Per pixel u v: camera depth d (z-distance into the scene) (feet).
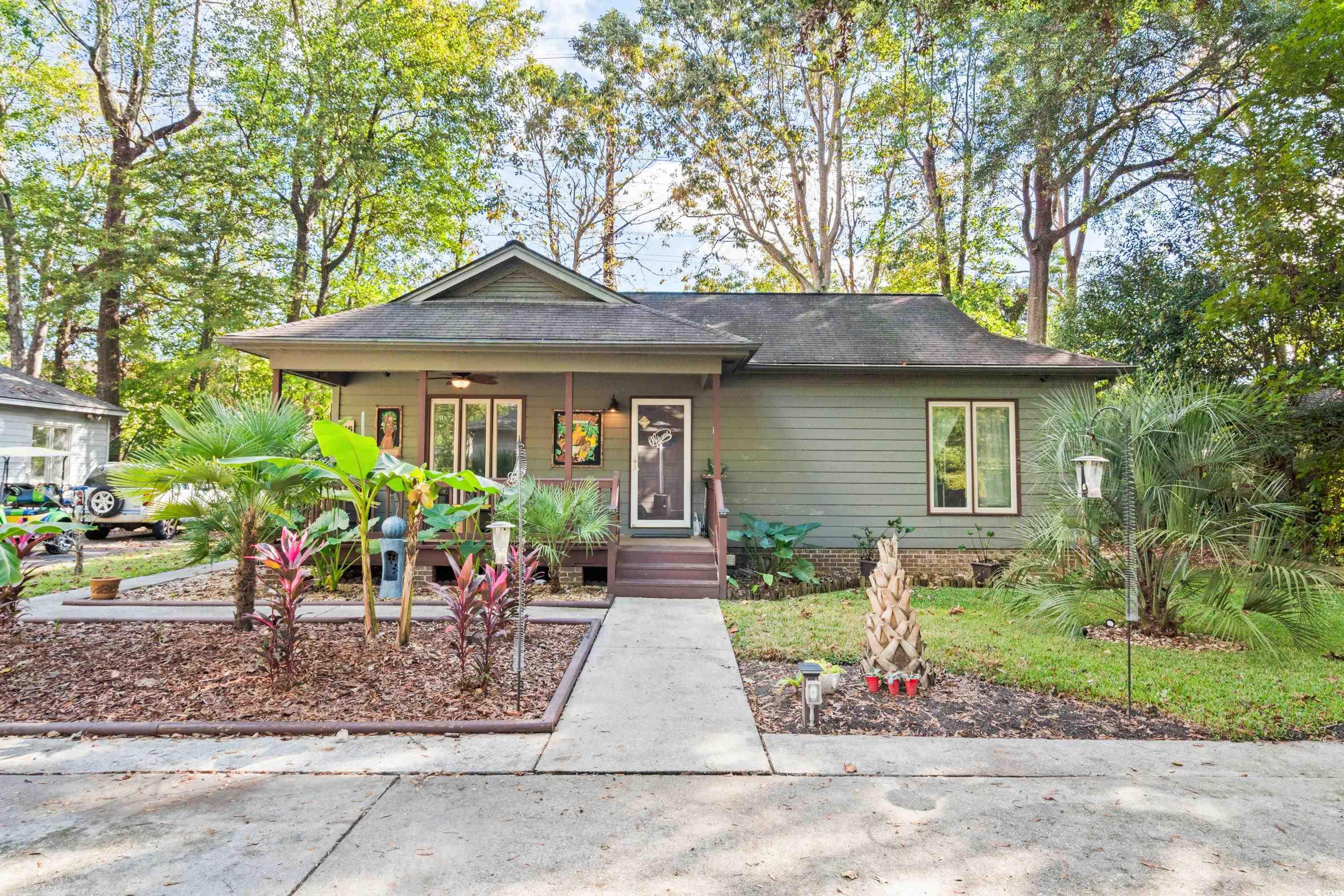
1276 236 33.86
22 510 42.14
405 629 18.60
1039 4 47.91
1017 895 8.32
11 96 66.18
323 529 25.75
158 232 58.85
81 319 70.28
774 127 69.36
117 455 64.49
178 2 63.62
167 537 50.26
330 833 9.71
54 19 63.05
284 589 15.83
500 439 36.58
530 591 28.07
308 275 65.41
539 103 76.69
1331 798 11.02
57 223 58.80
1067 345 53.67
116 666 16.96
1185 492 20.83
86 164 71.05
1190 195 48.03
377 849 9.29
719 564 28.27
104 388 62.49
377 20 61.62
